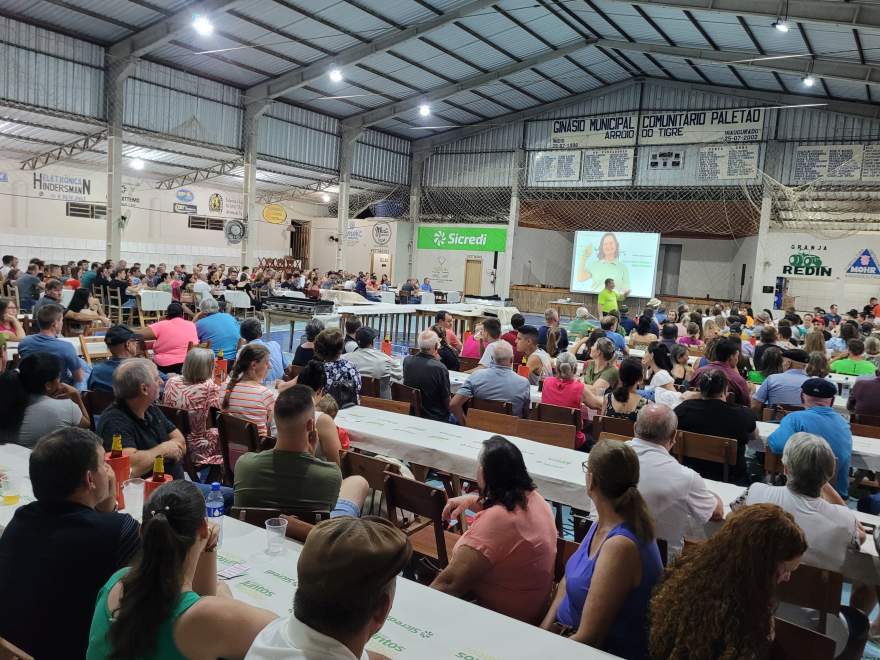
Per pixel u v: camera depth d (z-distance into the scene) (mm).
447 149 24422
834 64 14344
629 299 23000
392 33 16281
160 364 6672
